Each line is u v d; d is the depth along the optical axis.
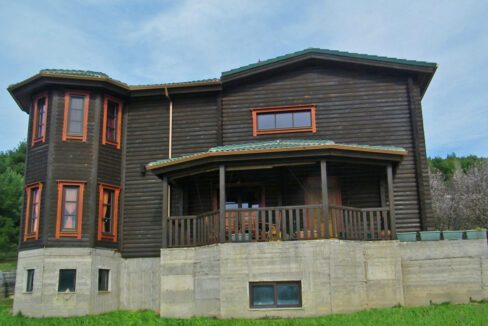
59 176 16.38
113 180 17.39
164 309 14.04
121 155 17.91
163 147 17.92
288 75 17.73
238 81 17.80
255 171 17.02
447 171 58.88
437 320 11.16
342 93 17.28
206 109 18.08
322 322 11.45
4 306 18.25
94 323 13.84
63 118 16.83
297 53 17.30
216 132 17.75
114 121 17.95
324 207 13.13
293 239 13.11
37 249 15.86
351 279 12.97
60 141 16.66
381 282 13.29
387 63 16.84
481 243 13.89
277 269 12.95
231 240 13.37
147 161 17.86
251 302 12.95
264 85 17.80
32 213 16.67
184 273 14.10
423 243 14.02
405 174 16.23
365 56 16.95
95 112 17.17
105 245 16.64
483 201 34.69
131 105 18.48
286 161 13.81
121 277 16.97
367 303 13.07
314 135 17.05
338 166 16.62
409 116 16.73
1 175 36.97
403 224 15.86
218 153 13.61
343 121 17.03
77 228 16.11
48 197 16.12
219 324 12.10
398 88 17.05
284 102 17.52
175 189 17.50
